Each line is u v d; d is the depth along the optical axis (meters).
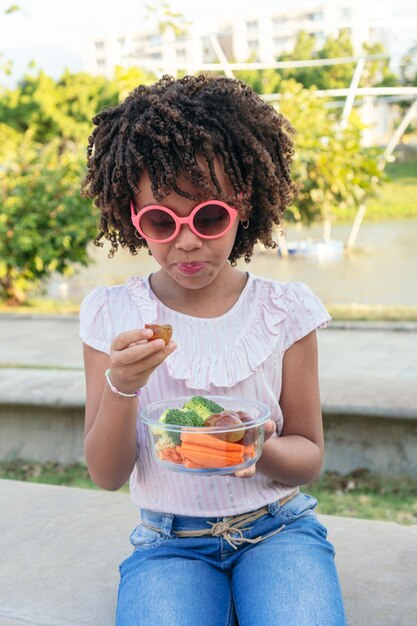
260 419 1.44
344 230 14.38
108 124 1.69
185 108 1.55
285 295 1.76
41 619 1.85
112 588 1.98
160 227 1.54
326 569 1.58
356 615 1.83
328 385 3.90
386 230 14.05
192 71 9.09
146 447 1.69
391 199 17.22
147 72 9.30
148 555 1.67
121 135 1.59
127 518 2.43
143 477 1.72
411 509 3.39
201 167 1.53
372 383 3.90
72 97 16.56
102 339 1.73
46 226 9.30
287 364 1.74
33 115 16.03
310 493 3.62
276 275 10.25
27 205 9.22
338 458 3.76
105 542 2.26
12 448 4.21
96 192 1.76
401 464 3.67
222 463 1.40
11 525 2.39
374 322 7.38
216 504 1.68
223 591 1.61
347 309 8.06
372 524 2.34
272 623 1.44
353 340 6.81
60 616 1.86
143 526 1.76
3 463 4.18
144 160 1.54
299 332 1.73
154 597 1.53
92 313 1.75
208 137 1.51
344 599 1.90
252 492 1.69
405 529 2.30
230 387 1.68
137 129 1.53
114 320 1.74
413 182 18.66
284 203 1.80
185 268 1.56
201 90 1.62
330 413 3.68
